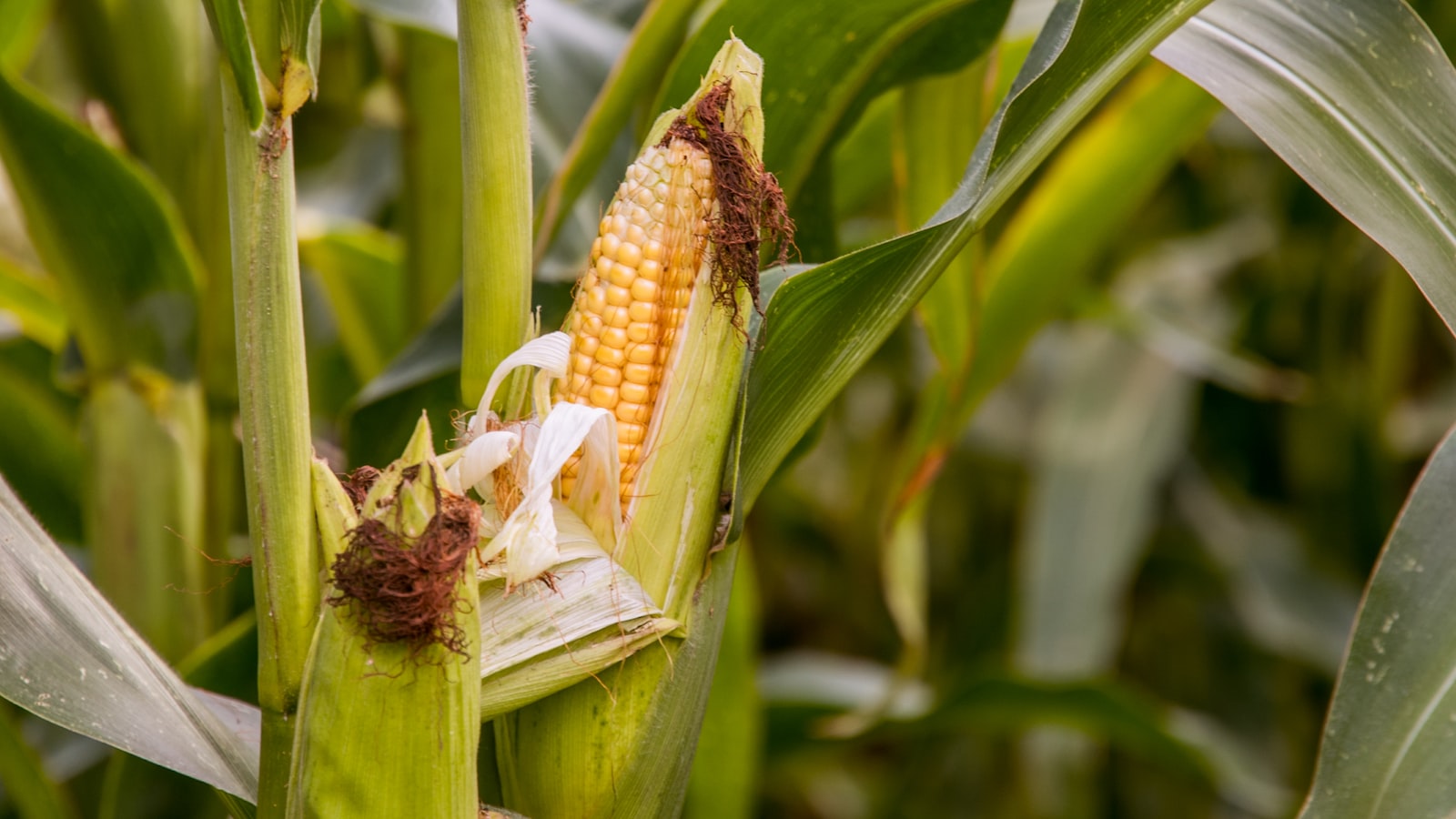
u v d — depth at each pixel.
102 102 1.98
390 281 2.26
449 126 1.99
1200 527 3.26
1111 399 2.97
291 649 1.52
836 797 3.80
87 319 1.91
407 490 1.48
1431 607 1.54
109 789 1.86
